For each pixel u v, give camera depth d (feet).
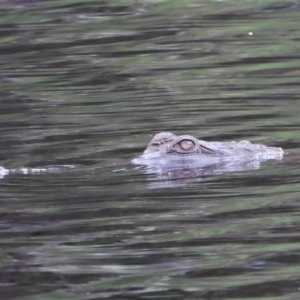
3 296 71.87
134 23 235.61
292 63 183.01
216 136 124.06
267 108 141.90
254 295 69.97
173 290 71.31
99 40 217.15
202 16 240.32
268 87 159.84
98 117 139.23
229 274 74.38
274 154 113.29
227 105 145.38
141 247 81.20
